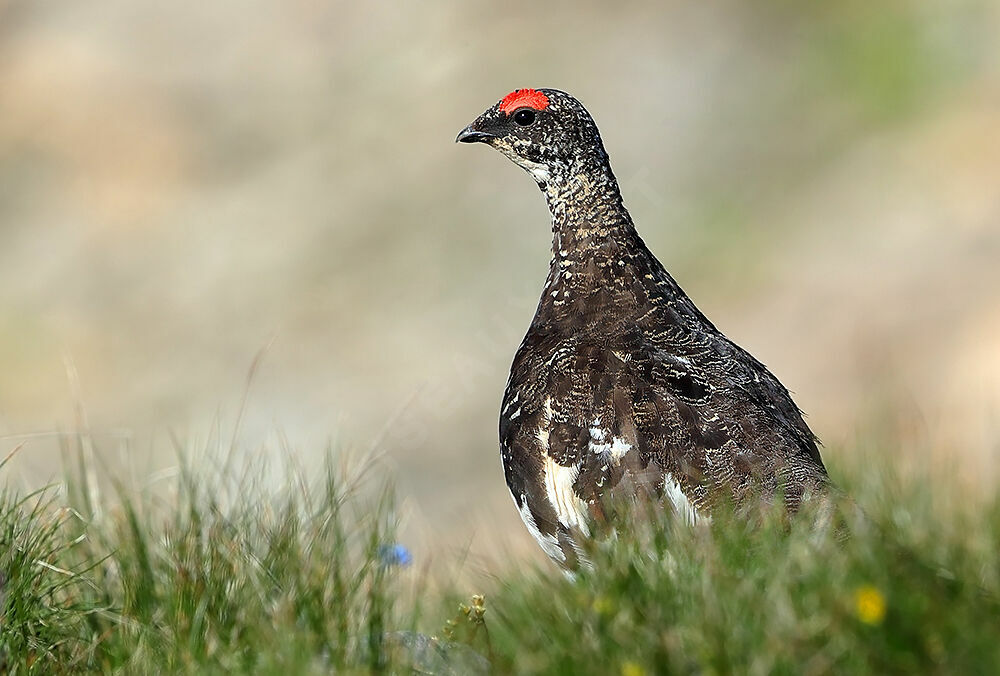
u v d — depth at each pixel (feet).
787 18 85.61
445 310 71.56
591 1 88.58
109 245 82.07
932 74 79.87
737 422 22.61
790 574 18.02
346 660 19.44
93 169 86.79
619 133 81.71
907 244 67.46
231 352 72.43
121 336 75.61
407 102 85.35
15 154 88.22
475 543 32.24
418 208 78.18
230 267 78.38
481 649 19.22
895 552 18.24
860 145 77.36
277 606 21.08
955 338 59.00
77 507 24.71
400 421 60.54
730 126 81.10
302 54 90.43
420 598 23.38
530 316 70.08
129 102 90.07
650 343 24.22
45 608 21.67
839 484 27.61
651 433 22.40
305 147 84.94
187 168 85.71
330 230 78.89
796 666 16.53
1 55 94.68
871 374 60.03
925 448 33.01
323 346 70.79
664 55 84.64
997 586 17.94
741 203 76.59
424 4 90.99
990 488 26.86
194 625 20.88
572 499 22.59
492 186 77.87
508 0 89.56
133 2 96.27
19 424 70.38
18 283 80.59
